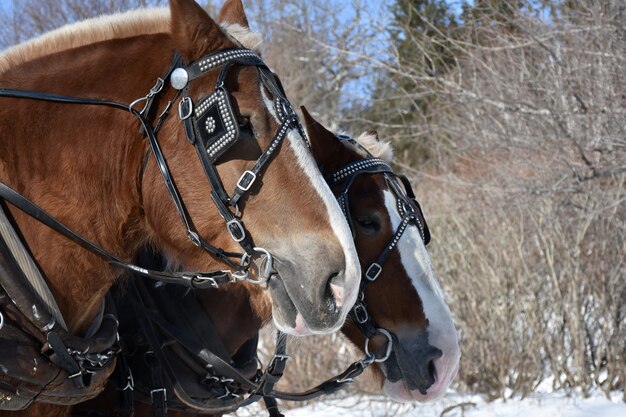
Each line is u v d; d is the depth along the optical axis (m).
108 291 2.91
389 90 13.08
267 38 15.77
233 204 2.48
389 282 3.57
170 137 2.56
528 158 7.82
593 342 7.09
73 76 2.70
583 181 7.02
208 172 2.50
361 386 7.06
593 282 7.12
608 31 7.37
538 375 7.18
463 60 9.18
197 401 3.23
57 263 2.59
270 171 2.48
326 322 2.40
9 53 2.82
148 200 2.59
